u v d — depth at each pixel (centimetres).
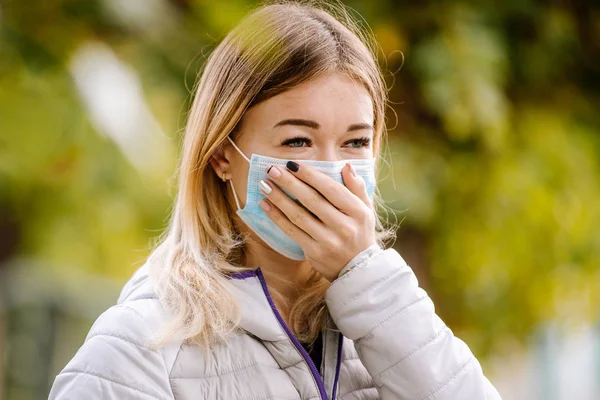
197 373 523
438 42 1315
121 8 1234
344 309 545
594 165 1466
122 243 1288
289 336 540
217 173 574
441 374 537
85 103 1199
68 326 1545
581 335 1631
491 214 1394
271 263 584
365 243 553
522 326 1466
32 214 1345
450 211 1386
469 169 1379
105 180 1202
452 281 1423
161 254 578
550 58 1437
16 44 1197
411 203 1293
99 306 1547
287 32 552
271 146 550
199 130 570
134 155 1215
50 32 1216
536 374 2148
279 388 530
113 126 1208
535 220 1421
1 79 1184
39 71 1197
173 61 1272
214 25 1269
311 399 534
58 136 1182
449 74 1297
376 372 543
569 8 1462
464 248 1402
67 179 1199
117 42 1257
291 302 589
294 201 557
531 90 1455
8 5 1205
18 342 1504
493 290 1443
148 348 516
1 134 1169
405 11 1336
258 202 557
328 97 546
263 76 548
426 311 548
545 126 1440
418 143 1354
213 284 542
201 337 529
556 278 1467
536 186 1405
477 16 1354
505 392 2156
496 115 1305
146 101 1241
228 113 557
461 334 1478
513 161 1401
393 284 548
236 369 529
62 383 516
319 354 574
